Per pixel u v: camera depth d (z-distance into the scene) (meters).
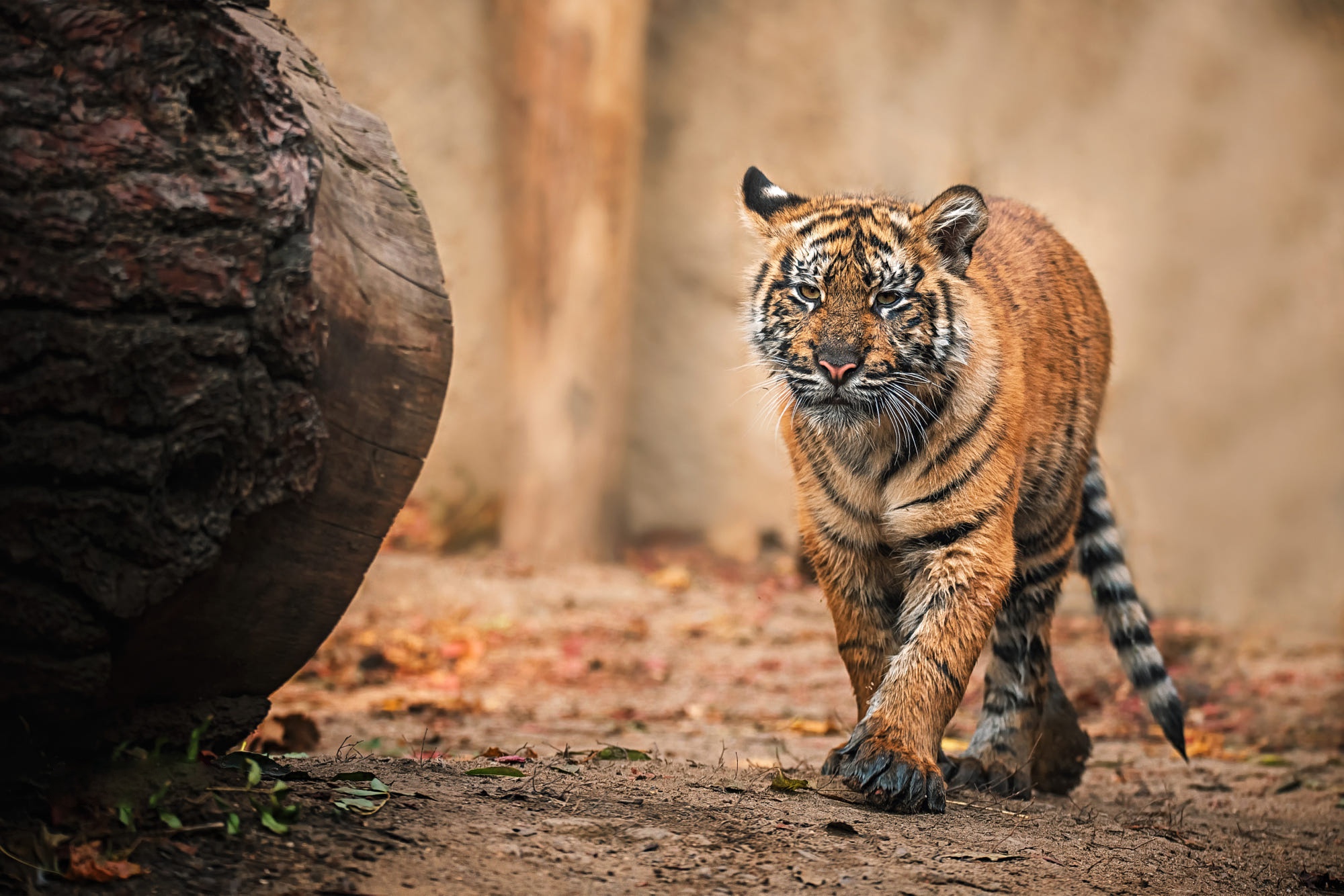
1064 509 9.30
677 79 25.00
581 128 22.88
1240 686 16.62
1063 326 9.32
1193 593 22.27
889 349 7.82
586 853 5.70
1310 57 23.84
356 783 6.24
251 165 5.30
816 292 8.11
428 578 19.62
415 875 5.20
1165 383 23.03
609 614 19.34
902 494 7.89
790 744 11.53
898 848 6.30
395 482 6.00
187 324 5.15
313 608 5.92
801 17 24.77
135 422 5.06
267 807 5.52
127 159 5.04
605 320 23.25
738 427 24.81
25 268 4.84
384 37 22.83
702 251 24.94
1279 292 23.27
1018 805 8.12
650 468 24.94
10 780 5.21
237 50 5.35
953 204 7.93
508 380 23.48
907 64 24.58
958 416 7.84
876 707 7.57
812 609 20.59
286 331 5.36
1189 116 23.84
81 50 5.03
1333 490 22.61
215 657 5.72
